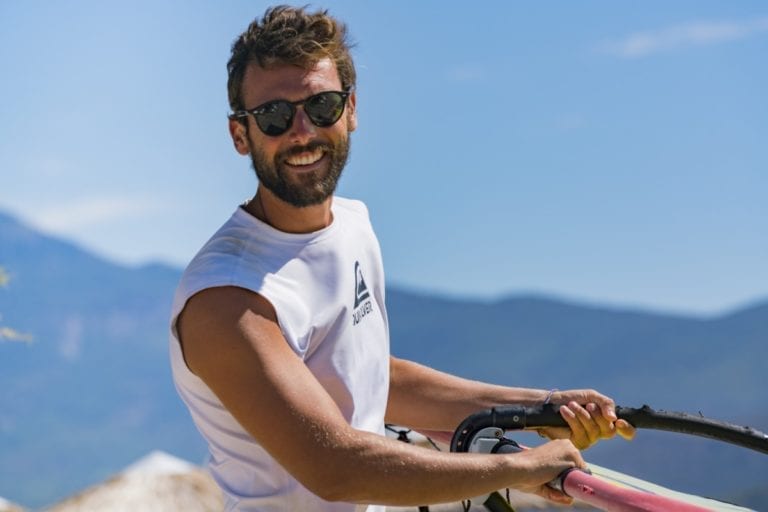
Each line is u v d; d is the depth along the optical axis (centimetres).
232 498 369
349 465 334
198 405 365
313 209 370
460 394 414
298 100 361
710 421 377
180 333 356
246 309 349
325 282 370
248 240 364
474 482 341
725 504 397
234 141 380
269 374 342
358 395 376
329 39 368
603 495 342
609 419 388
